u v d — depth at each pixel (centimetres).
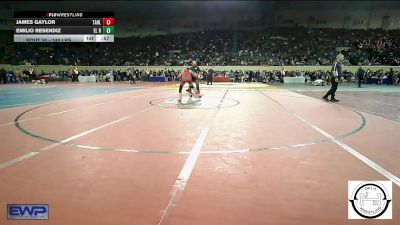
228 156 502
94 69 3362
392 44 2261
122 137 638
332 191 362
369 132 706
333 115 964
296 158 494
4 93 1814
